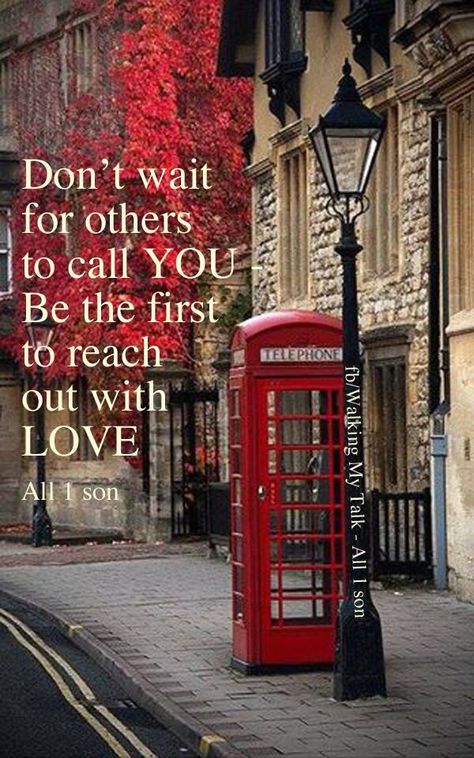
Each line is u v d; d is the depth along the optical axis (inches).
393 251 869.2
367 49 884.6
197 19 1240.8
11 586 876.6
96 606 761.6
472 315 700.0
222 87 1244.5
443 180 778.2
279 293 1042.7
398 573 770.8
